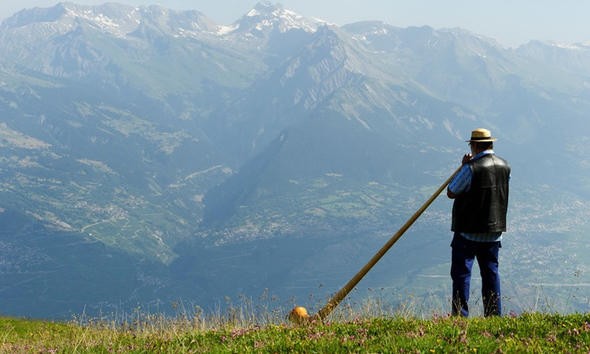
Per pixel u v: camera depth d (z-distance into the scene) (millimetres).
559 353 8008
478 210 11531
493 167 11625
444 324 10039
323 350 9023
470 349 8312
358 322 10797
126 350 10586
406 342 8891
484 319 10414
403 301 11500
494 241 11656
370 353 8586
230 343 10219
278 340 9906
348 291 11258
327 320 11305
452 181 11664
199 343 10602
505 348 8297
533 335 8945
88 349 10961
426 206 11156
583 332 8797
